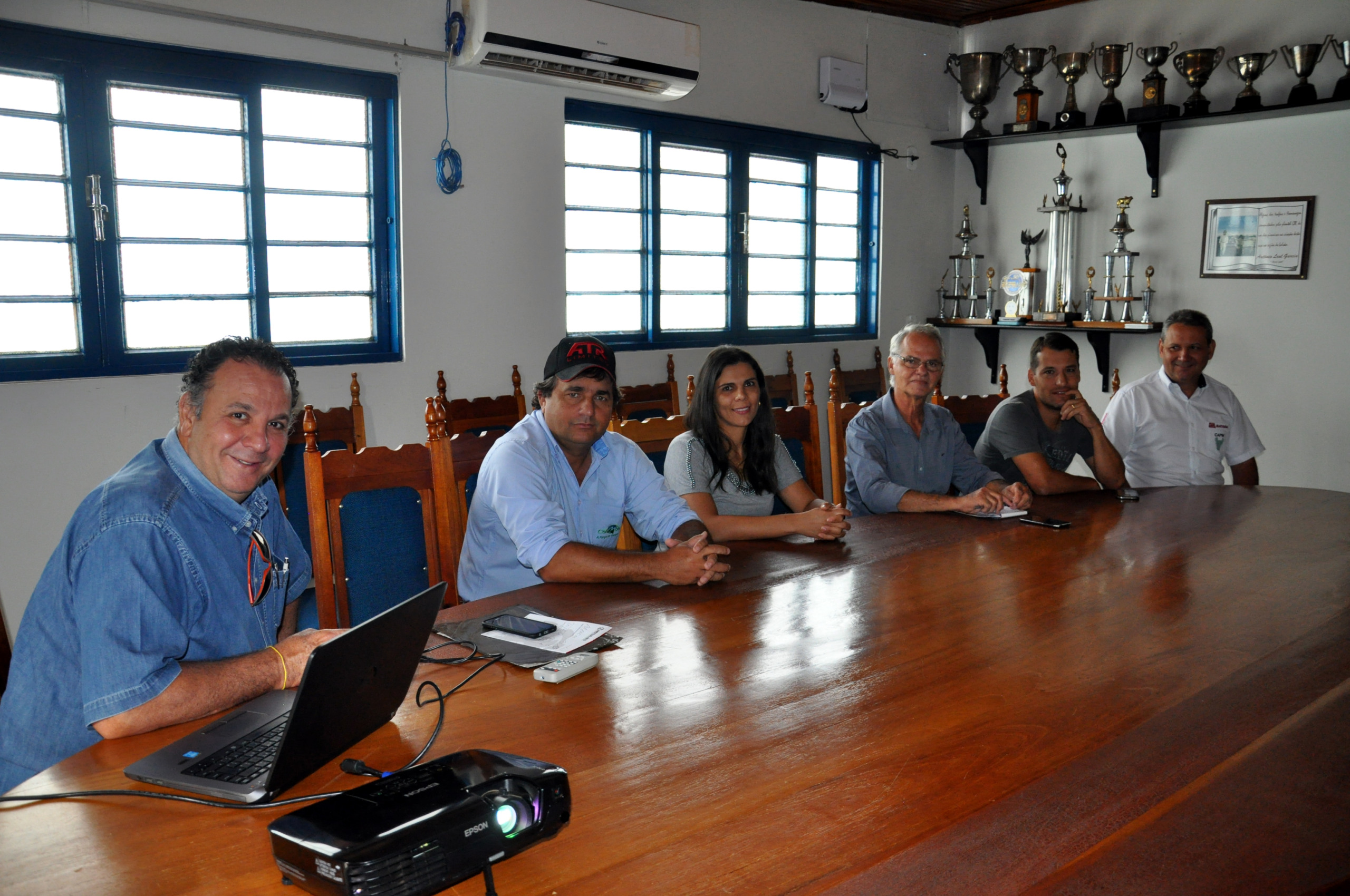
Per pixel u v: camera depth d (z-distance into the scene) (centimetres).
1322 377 423
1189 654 144
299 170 347
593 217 430
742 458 240
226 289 336
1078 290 502
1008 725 118
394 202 363
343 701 103
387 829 82
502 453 192
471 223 380
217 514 132
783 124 478
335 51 339
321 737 102
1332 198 414
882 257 528
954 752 111
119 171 309
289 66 332
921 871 87
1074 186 499
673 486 231
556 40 362
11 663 146
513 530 185
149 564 118
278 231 345
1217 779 105
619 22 379
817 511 213
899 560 199
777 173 491
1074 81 468
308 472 194
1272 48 424
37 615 124
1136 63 467
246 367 132
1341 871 87
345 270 362
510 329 396
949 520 239
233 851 90
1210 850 91
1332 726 118
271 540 150
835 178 516
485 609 164
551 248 404
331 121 352
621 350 437
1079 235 500
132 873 86
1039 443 299
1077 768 107
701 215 463
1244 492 278
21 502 291
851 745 113
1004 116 526
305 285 353
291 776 100
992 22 524
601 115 419
